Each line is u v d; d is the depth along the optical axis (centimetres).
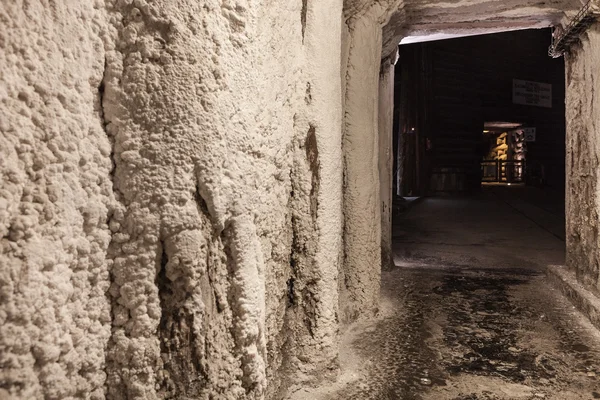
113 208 123
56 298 104
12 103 94
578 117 370
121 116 123
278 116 182
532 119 1412
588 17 316
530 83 1384
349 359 250
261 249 163
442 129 1271
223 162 138
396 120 1448
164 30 127
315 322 221
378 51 323
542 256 563
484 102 1329
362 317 312
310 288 222
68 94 108
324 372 220
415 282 427
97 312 119
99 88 122
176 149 128
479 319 323
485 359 256
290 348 215
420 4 360
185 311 131
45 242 101
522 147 1521
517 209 983
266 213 172
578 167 371
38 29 100
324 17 223
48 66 102
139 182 125
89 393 116
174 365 130
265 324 168
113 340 123
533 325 310
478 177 1301
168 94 127
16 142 95
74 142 109
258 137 158
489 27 410
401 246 632
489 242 659
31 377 97
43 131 101
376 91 322
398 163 1328
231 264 144
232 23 145
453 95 1277
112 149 124
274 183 181
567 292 368
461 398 213
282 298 198
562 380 232
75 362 110
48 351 100
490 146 1852
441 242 661
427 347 272
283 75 188
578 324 311
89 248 116
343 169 305
